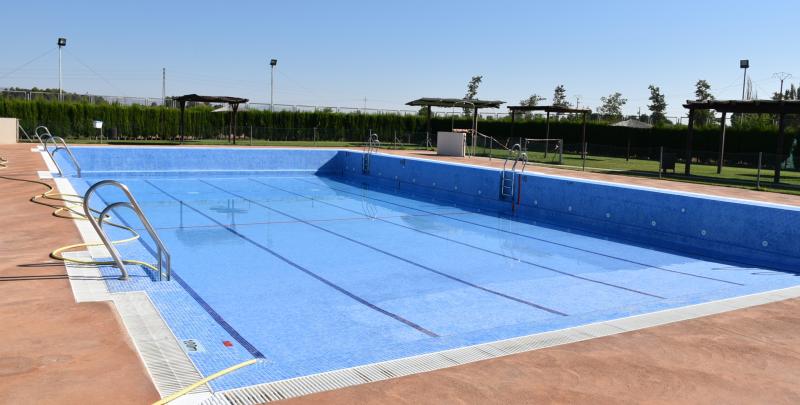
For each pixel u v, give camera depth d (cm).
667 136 2936
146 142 2758
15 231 727
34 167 1419
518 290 702
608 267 835
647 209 1052
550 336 446
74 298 479
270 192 1572
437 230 1100
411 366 381
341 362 412
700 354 411
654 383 362
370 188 1714
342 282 724
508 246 970
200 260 816
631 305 638
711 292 698
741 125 2838
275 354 483
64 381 329
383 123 3803
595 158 2666
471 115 3659
